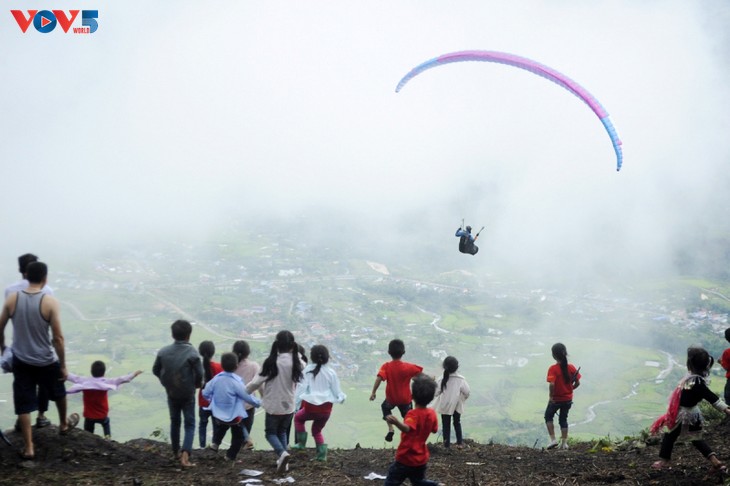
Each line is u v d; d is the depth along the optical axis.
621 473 8.77
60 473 7.80
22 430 7.84
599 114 16.89
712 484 7.91
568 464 9.74
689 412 8.22
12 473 7.62
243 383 9.65
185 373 8.58
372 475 8.94
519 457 10.36
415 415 6.91
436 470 9.40
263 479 8.50
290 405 8.99
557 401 11.66
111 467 8.27
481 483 8.69
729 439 9.91
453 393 11.17
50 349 7.90
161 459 8.98
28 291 7.75
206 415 10.98
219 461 9.30
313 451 10.24
